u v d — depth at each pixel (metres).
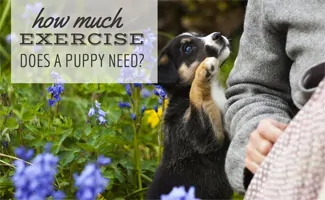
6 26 7.05
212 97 4.98
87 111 5.32
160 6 10.31
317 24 3.38
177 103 5.17
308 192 2.92
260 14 3.69
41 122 5.12
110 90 5.52
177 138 5.04
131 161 5.14
